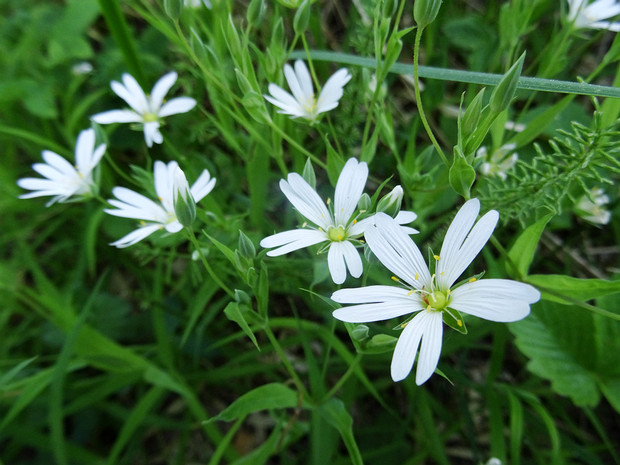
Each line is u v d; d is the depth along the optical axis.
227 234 0.10
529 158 0.11
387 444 0.11
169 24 0.12
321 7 0.15
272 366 0.11
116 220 0.12
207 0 0.10
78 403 0.11
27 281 0.14
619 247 0.12
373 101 0.09
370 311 0.06
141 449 0.13
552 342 0.10
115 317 0.12
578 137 0.08
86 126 0.14
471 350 0.13
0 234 0.13
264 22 0.13
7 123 0.13
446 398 0.12
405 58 0.14
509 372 0.12
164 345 0.11
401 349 0.06
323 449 0.09
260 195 0.11
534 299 0.06
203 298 0.10
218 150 0.12
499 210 0.09
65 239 0.13
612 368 0.10
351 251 0.07
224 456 0.12
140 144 0.13
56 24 0.14
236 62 0.09
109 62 0.13
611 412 0.12
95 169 0.10
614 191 0.11
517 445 0.09
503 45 0.10
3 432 0.11
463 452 0.12
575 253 0.12
